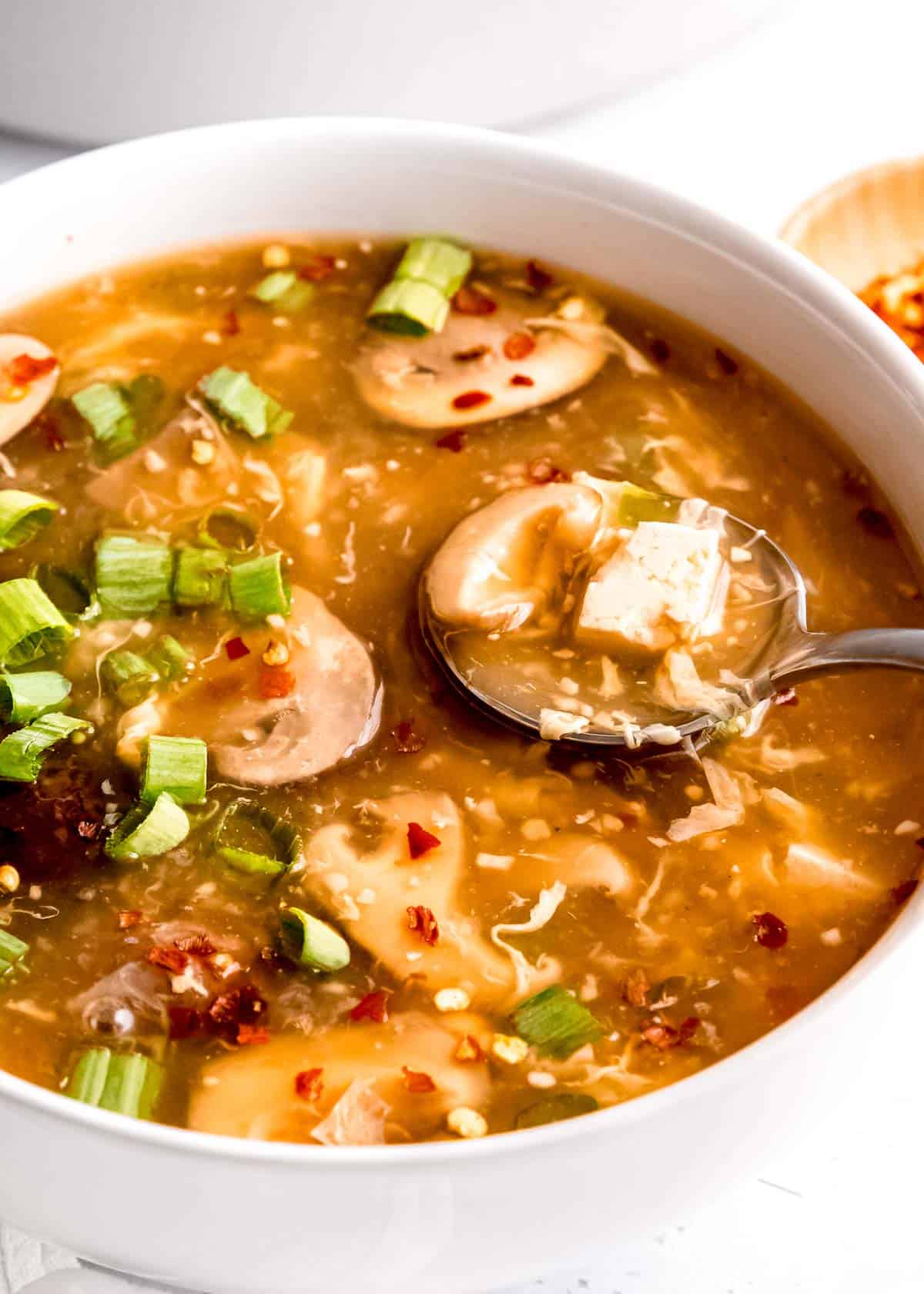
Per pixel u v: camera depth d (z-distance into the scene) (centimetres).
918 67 57
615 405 45
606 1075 39
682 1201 39
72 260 46
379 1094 39
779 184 54
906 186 53
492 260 47
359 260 47
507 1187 37
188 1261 38
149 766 41
